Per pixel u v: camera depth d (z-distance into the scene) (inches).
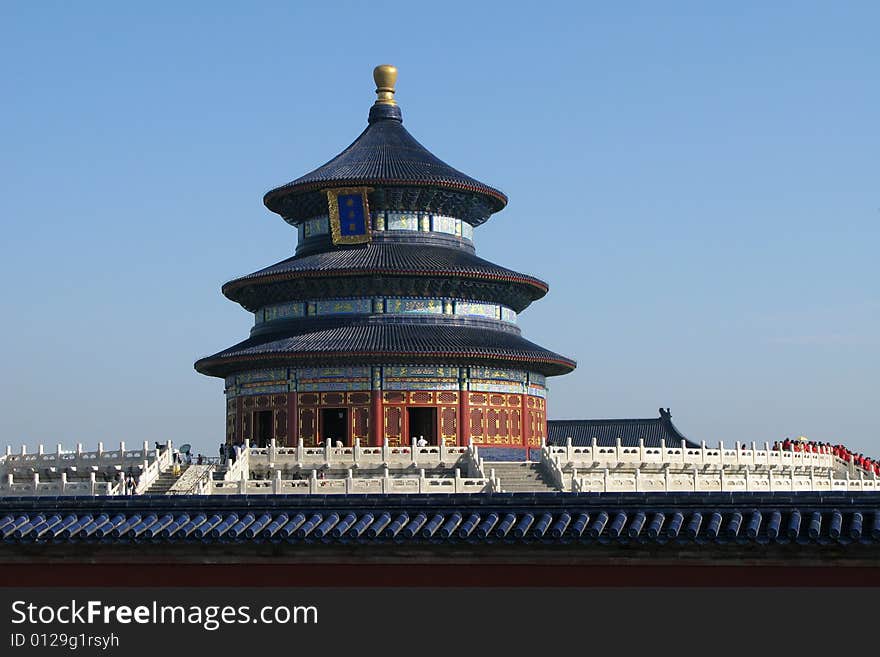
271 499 1846.7
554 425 7007.9
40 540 1803.6
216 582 1818.4
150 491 4033.0
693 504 1738.4
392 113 5679.1
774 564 1710.1
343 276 4997.5
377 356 4842.5
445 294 5118.1
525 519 1754.4
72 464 4571.9
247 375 5157.5
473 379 4985.2
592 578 1750.7
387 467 4094.5
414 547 1782.7
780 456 4879.4
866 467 5383.9
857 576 1688.0
